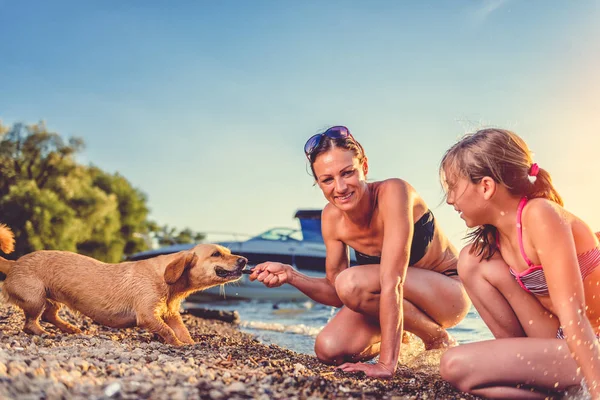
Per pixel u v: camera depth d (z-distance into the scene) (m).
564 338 2.75
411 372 3.52
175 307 4.93
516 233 2.79
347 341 3.68
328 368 3.34
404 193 3.48
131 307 4.62
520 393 2.69
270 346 4.52
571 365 2.61
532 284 2.83
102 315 4.64
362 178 3.46
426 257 3.90
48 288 4.58
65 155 32.94
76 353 3.25
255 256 12.72
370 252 3.81
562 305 2.53
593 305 2.72
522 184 2.74
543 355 2.64
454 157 2.84
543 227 2.61
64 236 28.75
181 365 2.86
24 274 4.51
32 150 32.31
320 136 3.39
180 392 2.25
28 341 3.93
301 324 7.52
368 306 3.65
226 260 4.84
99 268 4.70
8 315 5.25
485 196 2.76
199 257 4.84
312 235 13.41
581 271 2.69
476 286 3.12
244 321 7.79
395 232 3.34
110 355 3.23
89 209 31.30
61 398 2.10
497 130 2.81
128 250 39.00
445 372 2.81
